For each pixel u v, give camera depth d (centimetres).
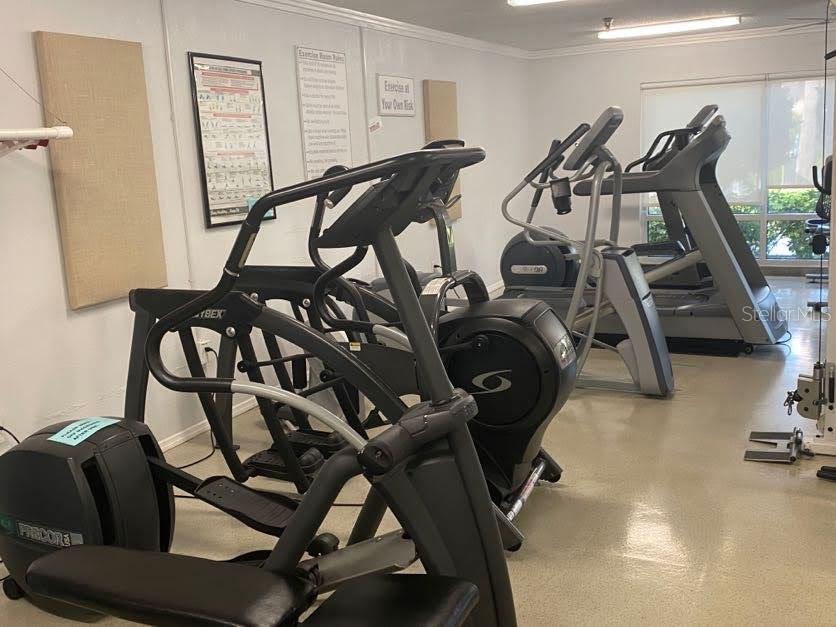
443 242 334
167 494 271
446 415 189
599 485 339
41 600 261
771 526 294
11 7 324
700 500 319
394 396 240
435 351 194
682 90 812
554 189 450
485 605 194
